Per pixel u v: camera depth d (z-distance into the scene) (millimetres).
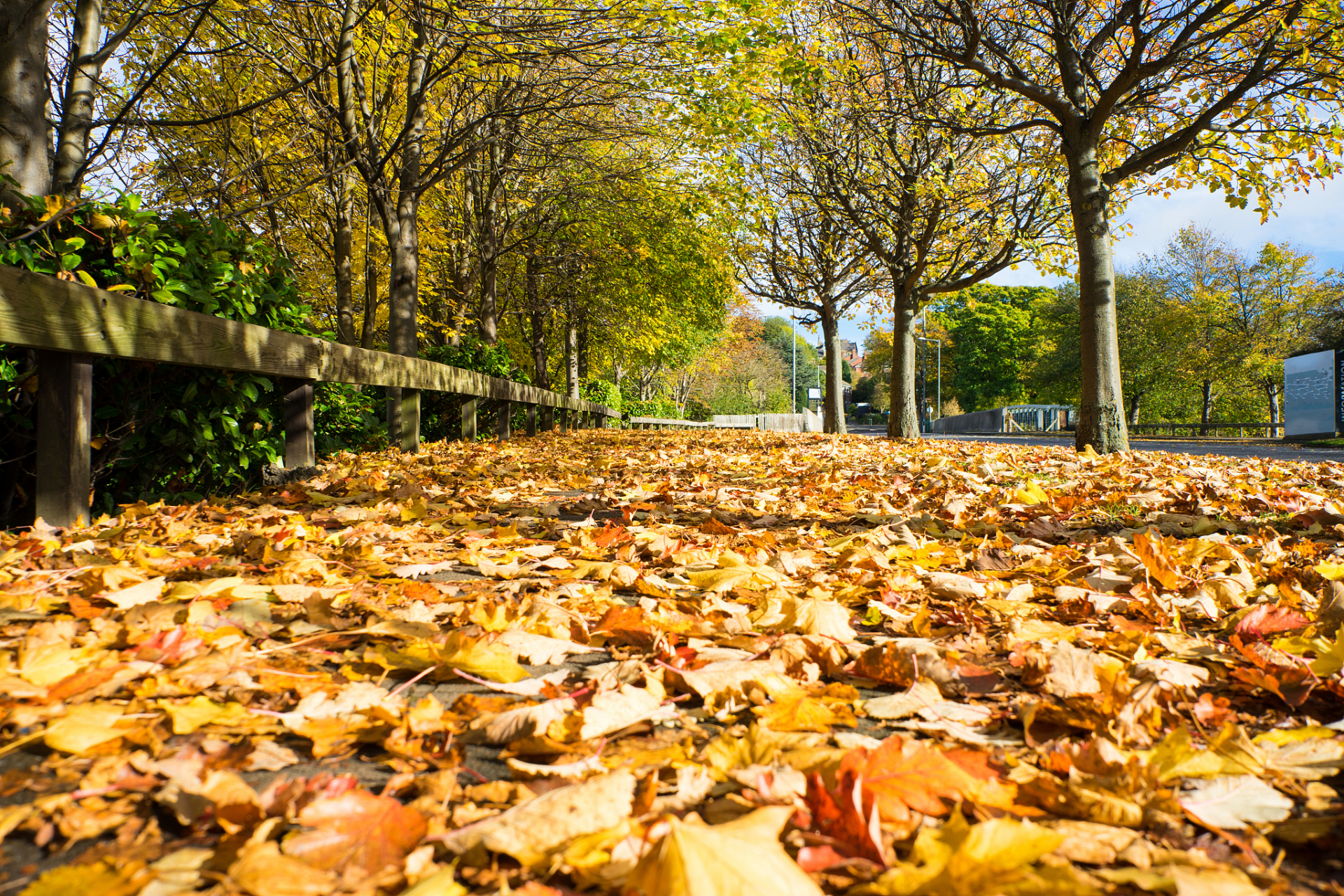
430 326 19203
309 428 4398
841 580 2250
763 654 1523
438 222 16203
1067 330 50031
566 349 24500
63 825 870
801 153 15328
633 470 5750
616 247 19031
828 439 11609
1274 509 3732
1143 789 976
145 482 3406
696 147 12406
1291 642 1564
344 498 3809
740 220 15438
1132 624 1798
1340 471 5699
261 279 4062
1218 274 37625
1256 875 806
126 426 3105
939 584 2162
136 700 1202
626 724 1180
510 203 18156
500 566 2352
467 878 800
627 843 798
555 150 13508
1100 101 8969
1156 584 2172
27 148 4102
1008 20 9719
